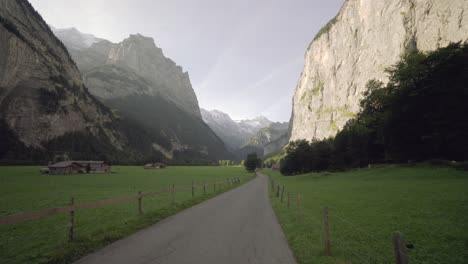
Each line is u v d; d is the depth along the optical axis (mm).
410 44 141750
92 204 9883
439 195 18516
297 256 7672
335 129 198000
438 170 35594
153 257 7434
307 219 13445
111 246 8539
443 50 42969
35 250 8039
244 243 9023
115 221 12242
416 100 45656
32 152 132625
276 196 26859
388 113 53438
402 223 11656
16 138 131875
